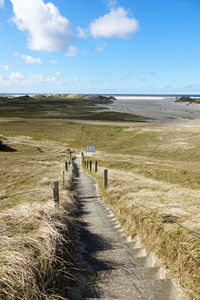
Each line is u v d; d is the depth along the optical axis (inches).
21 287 87.6
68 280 116.0
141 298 99.5
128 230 207.8
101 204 364.5
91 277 120.5
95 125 3727.9
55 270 110.3
